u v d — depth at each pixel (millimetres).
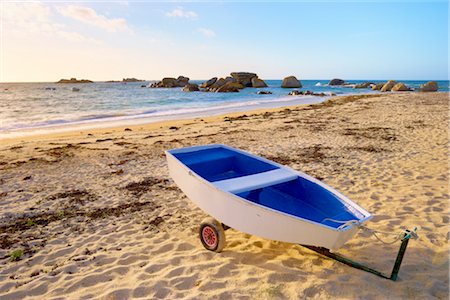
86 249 4781
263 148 11242
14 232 5438
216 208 4461
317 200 4680
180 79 84000
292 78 70812
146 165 9617
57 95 51781
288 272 3869
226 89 54969
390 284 3562
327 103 29828
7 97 47031
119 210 6285
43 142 13266
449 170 7730
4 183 8102
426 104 25031
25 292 3744
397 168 8117
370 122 16203
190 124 18141
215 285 3664
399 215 5422
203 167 5883
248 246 4672
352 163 8844
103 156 10773
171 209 6273
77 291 3703
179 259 4344
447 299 3273
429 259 4074
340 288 3512
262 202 4996
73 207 6500
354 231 3717
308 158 9656
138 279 3887
